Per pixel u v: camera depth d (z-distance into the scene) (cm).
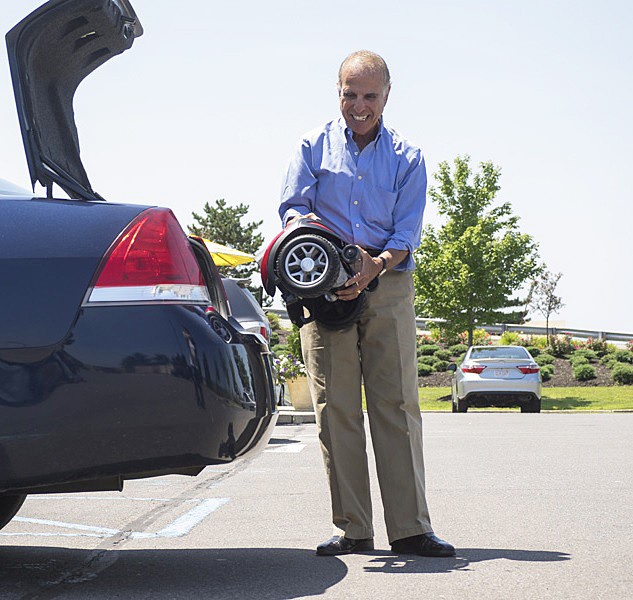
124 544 479
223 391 333
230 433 338
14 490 332
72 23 358
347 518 445
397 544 439
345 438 445
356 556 434
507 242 3312
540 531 504
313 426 1534
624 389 3114
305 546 468
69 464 324
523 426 1510
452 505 608
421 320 4600
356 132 448
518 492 672
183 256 341
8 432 321
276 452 1041
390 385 440
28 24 343
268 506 625
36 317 325
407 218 449
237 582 377
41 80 370
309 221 420
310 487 728
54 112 383
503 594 354
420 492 440
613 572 394
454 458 938
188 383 328
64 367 323
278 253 418
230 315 383
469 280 3291
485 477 771
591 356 3678
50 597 351
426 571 396
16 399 321
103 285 330
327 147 455
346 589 363
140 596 352
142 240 336
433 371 3556
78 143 406
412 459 439
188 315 334
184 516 582
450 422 1655
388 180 450
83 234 335
